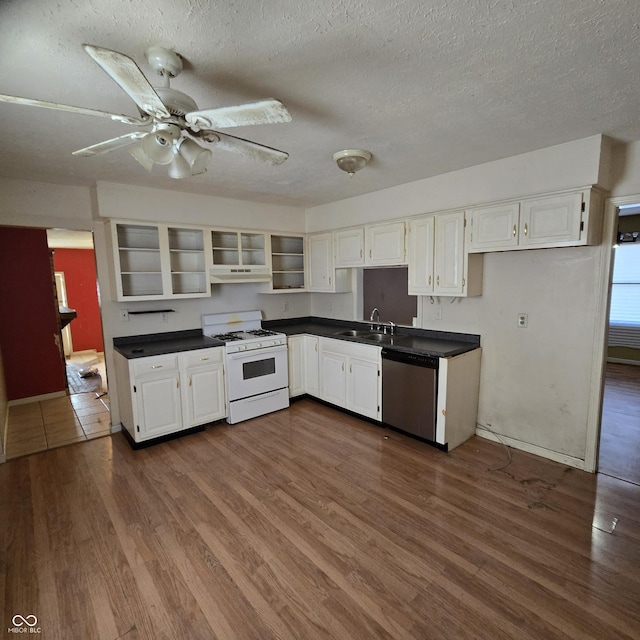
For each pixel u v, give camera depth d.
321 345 4.20
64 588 1.83
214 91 1.72
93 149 1.67
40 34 1.27
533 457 3.05
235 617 1.66
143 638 1.57
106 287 3.59
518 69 1.57
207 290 3.90
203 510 2.42
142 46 1.37
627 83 1.70
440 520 2.28
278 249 4.93
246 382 3.85
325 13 1.21
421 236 3.37
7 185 3.07
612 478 2.72
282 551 2.05
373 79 1.64
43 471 2.94
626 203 2.52
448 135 2.32
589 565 1.91
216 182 3.32
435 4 1.17
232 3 1.15
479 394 3.42
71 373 6.14
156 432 3.35
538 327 3.00
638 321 5.91
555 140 2.43
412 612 1.67
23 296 4.61
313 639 1.56
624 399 4.40
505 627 1.59
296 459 3.06
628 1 1.16
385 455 3.10
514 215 2.73
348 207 4.10
